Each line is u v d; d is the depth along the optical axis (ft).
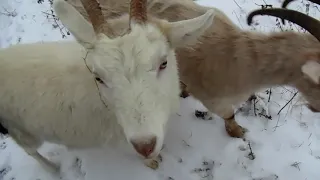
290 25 2.70
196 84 2.19
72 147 2.21
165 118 1.67
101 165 2.39
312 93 2.00
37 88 1.90
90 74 1.85
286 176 2.24
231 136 2.41
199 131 2.44
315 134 2.36
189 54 2.08
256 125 2.43
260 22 2.83
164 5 2.19
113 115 1.91
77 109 1.92
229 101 2.19
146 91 1.49
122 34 1.55
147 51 1.49
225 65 2.05
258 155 2.32
